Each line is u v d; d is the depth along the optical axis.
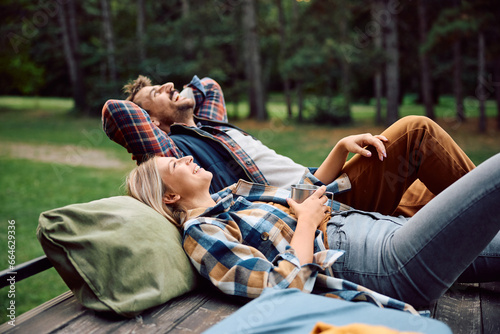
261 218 1.64
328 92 16.70
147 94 2.46
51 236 1.47
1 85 25.47
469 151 8.84
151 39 18.06
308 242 1.52
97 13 22.81
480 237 1.37
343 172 1.97
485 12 10.41
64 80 29.88
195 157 2.16
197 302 1.52
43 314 1.45
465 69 18.44
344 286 1.45
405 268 1.46
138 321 1.40
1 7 19.64
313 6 14.68
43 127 16.53
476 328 1.44
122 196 1.70
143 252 1.46
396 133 1.84
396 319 1.15
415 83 23.47
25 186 8.15
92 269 1.43
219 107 2.76
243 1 17.09
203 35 17.11
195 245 1.55
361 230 1.63
